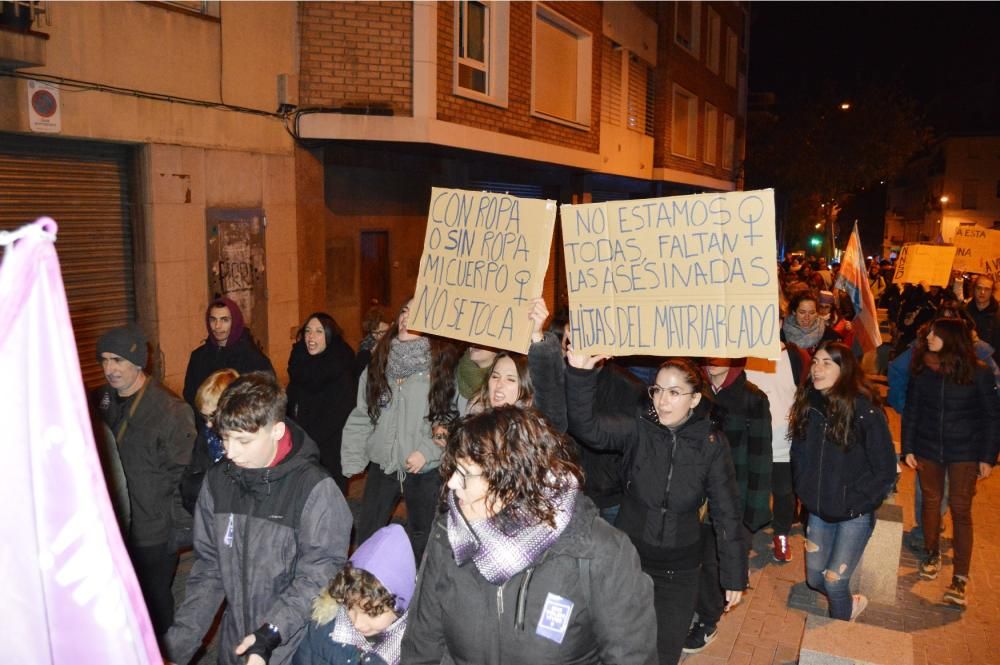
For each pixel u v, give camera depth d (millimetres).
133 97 8859
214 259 10109
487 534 2387
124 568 1609
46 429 1532
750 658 5141
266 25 10703
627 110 20938
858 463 4789
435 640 2604
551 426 2490
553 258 20000
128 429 4320
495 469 2348
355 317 13070
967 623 5711
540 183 18594
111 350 4262
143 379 4438
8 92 7562
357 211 12938
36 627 1528
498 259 3963
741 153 34781
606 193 25016
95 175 8859
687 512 3959
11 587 1519
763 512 5414
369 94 11312
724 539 3971
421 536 5215
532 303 3840
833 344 4883
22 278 1498
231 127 10258
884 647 4258
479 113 12984
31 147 8133
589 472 4887
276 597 3135
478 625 2430
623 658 2412
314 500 3135
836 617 5035
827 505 4836
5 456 1502
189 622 3205
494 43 13633
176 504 4422
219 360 6723
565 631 2379
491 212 4012
